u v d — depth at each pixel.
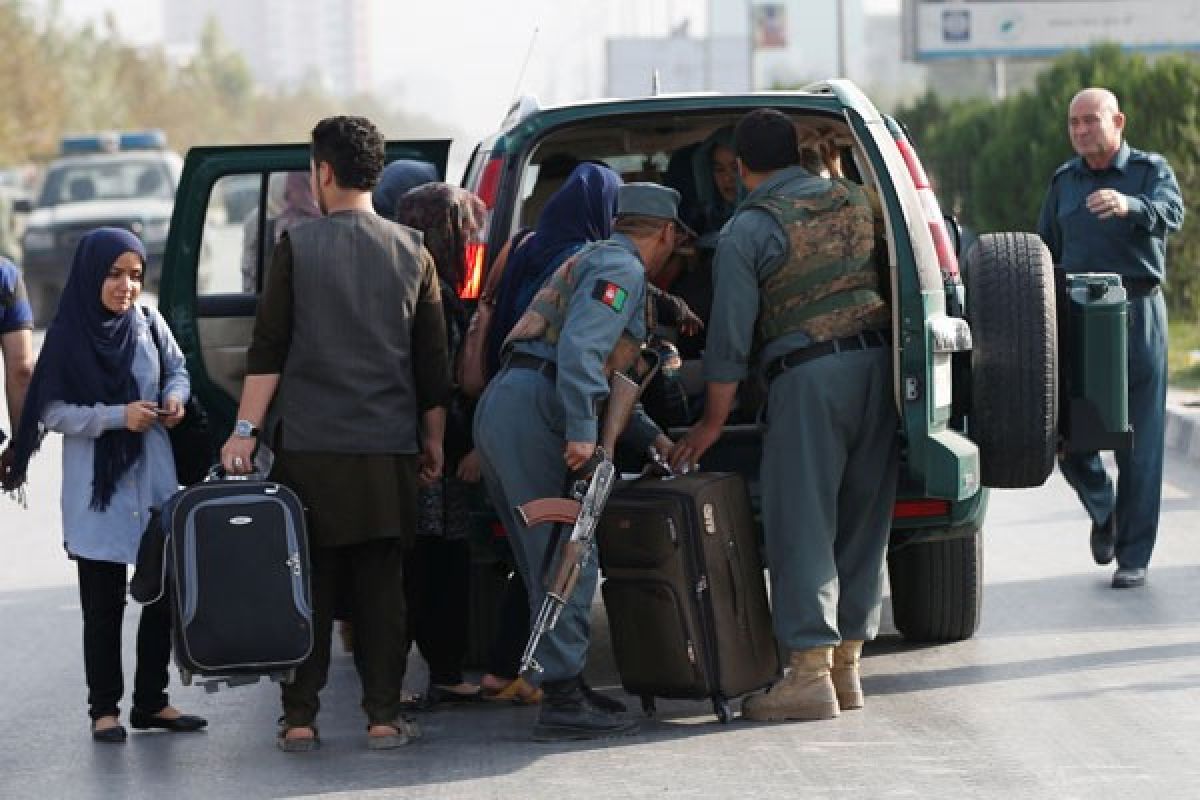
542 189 26.28
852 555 19.41
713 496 18.47
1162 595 24.70
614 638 18.67
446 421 19.38
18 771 18.73
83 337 19.28
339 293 18.39
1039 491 33.53
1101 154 24.94
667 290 22.36
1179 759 17.59
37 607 26.88
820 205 18.88
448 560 20.42
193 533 17.70
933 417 18.78
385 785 17.59
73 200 78.56
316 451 18.41
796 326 18.81
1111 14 117.06
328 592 18.84
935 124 93.50
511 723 19.81
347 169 18.59
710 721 19.34
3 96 168.75
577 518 18.03
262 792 17.59
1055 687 20.33
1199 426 36.59
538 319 18.52
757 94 20.27
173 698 21.67
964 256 21.72
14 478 19.62
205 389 23.16
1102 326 19.69
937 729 18.80
